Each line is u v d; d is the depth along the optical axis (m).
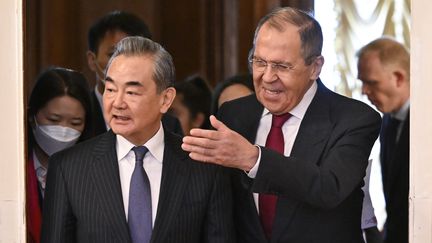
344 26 10.60
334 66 10.61
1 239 5.36
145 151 5.39
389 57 8.83
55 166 5.42
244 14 11.13
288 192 5.21
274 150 5.27
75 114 6.52
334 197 5.26
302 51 5.35
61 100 6.47
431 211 5.25
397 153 8.79
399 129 8.90
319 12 10.67
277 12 5.44
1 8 5.30
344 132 5.51
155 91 5.20
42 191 6.47
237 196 5.68
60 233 5.32
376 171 10.04
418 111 5.25
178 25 11.06
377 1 10.58
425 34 5.22
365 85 8.96
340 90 10.59
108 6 10.41
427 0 5.21
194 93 8.70
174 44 11.08
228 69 11.14
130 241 5.26
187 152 5.49
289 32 5.34
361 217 5.98
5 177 5.34
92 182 5.32
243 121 5.81
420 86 5.24
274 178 5.14
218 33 11.12
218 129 5.00
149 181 5.37
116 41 7.47
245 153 5.06
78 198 5.31
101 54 7.51
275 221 5.53
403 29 10.58
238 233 5.71
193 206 5.38
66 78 6.56
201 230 5.47
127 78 5.12
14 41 5.31
